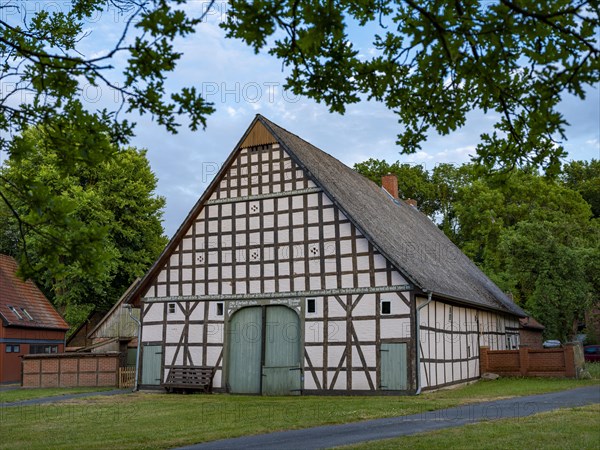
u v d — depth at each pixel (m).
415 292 21.30
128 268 41.78
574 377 24.98
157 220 44.34
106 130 6.29
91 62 5.67
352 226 22.58
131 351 31.86
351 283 22.31
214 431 12.85
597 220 52.06
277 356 23.17
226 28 6.20
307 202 23.52
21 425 14.62
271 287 23.64
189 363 24.59
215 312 24.52
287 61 6.58
